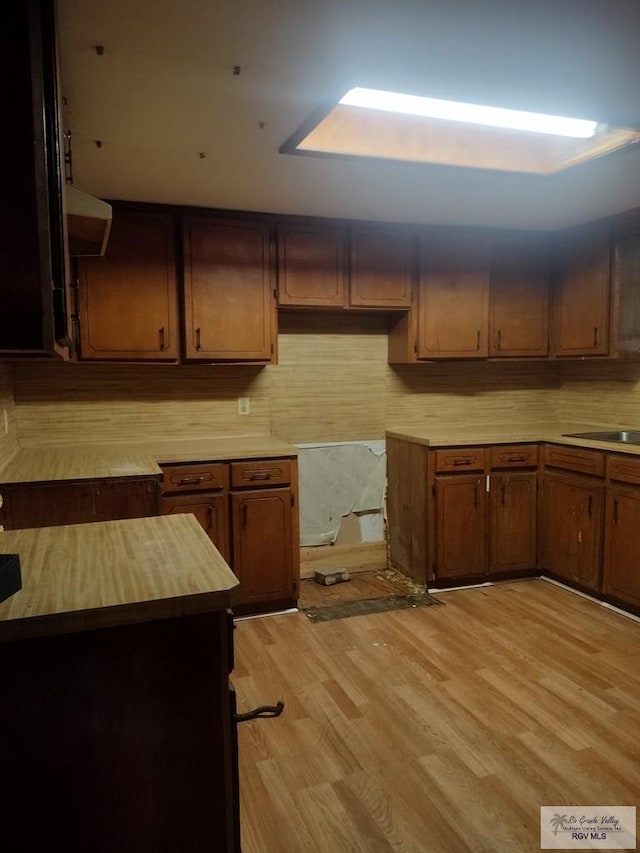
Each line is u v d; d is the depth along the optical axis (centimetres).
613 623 300
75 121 204
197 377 345
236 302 317
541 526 363
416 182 271
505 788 183
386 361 387
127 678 103
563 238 371
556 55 162
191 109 195
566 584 351
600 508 319
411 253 351
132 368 331
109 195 287
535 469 361
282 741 207
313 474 376
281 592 317
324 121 231
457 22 145
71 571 117
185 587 107
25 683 98
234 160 242
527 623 302
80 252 201
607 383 388
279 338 362
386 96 194
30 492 231
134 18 143
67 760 101
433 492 343
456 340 362
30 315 102
